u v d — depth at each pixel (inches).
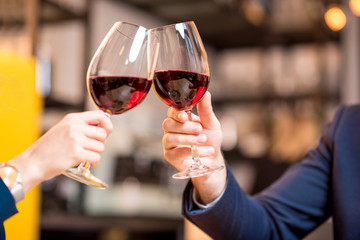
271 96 183.9
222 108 197.5
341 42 182.1
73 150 34.6
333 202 50.1
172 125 43.4
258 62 194.7
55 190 117.3
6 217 33.7
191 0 147.5
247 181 173.0
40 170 34.6
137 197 131.3
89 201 123.6
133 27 38.7
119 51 38.2
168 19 170.1
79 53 143.6
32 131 86.2
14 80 82.4
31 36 108.3
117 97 38.3
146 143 146.2
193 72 40.2
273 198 53.1
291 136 141.9
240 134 185.9
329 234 88.4
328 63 183.8
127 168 133.8
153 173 138.1
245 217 48.4
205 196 47.1
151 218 106.2
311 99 173.8
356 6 161.5
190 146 45.0
